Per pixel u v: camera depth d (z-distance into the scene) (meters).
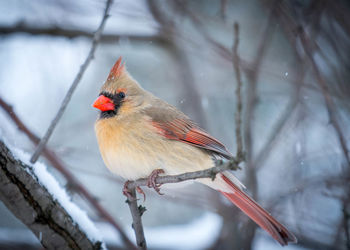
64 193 4.82
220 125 9.99
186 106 9.97
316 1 7.87
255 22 9.85
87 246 4.73
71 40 9.20
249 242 8.18
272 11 7.95
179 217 9.76
